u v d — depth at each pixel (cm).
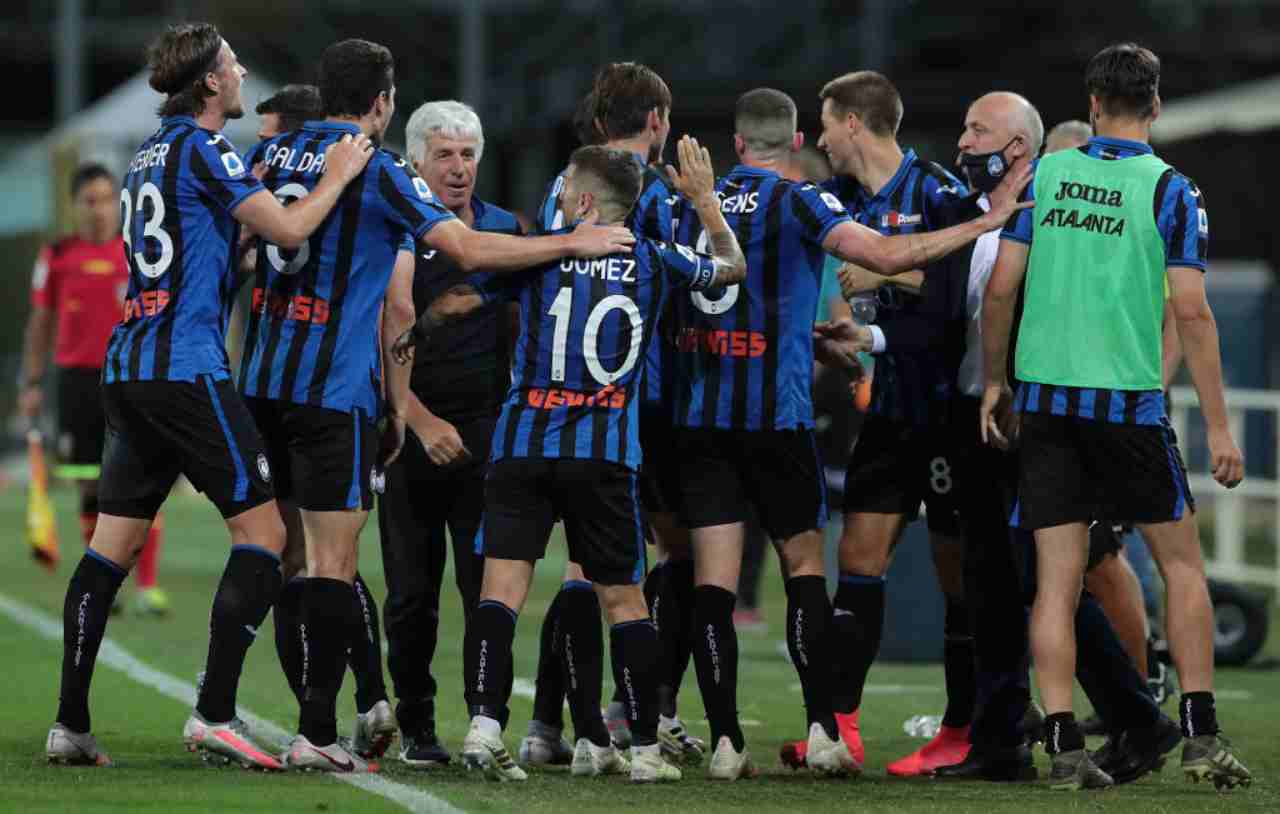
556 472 2133
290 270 2120
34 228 8881
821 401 3891
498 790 2070
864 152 2361
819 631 2212
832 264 3575
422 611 2288
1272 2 8994
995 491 2303
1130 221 2180
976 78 6719
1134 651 2477
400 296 2238
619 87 2262
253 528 2136
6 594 4222
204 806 1909
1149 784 2242
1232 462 2194
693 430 2236
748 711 2902
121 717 2598
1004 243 2209
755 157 2278
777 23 9306
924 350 2311
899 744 2612
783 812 1970
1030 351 2200
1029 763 2294
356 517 2147
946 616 2373
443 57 10462
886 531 2353
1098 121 2236
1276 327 6456
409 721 2286
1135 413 2173
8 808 1883
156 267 2106
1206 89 8175
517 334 2341
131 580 4638
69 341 3828
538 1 10450
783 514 2245
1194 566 2206
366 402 2142
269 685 2956
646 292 2148
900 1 8875
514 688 3030
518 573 2153
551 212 2220
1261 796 2138
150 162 2119
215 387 2109
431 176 2311
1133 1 8919
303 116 2333
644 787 2130
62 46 9738
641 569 2175
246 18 9981
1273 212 6700
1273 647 3869
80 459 3834
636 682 2166
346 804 1939
